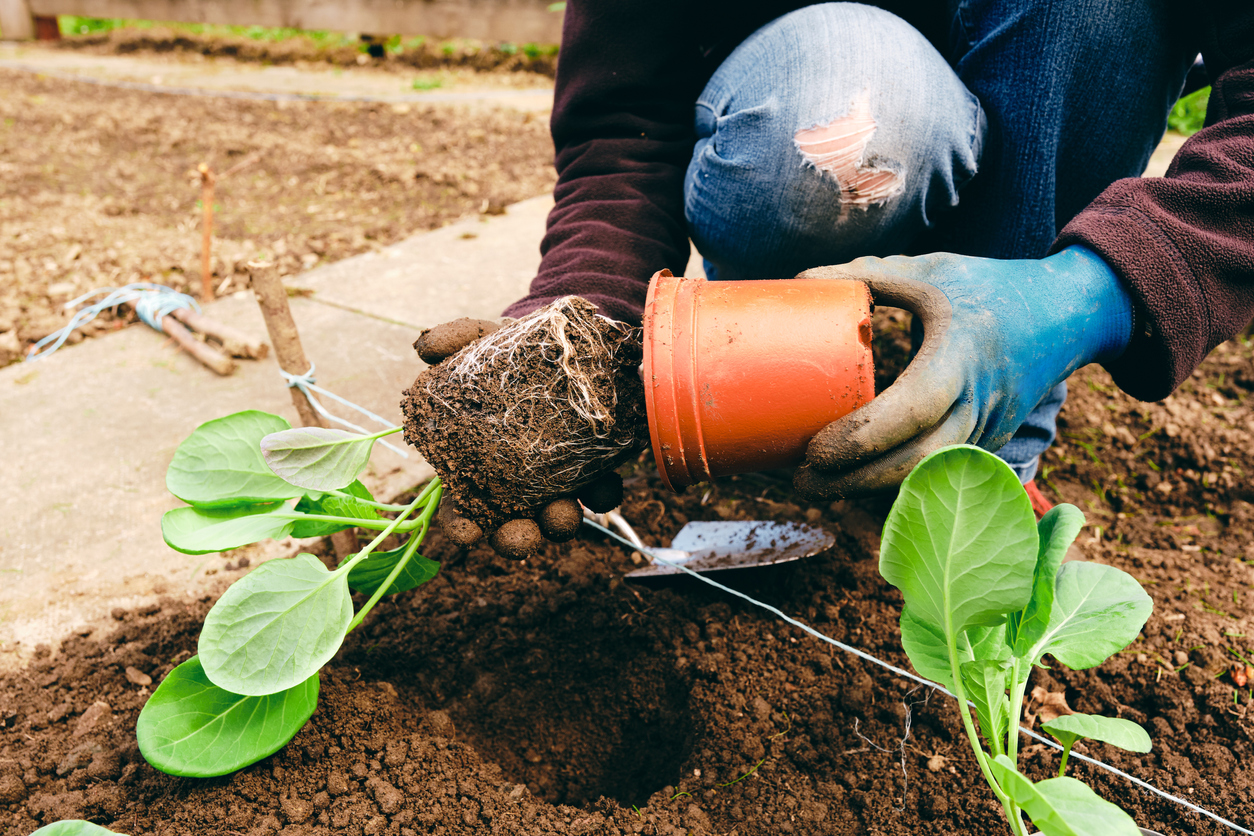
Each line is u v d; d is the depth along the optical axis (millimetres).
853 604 1489
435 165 3963
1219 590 1534
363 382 2170
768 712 1319
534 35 5527
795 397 945
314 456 1120
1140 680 1344
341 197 3684
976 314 964
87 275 2877
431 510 1209
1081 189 1454
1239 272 1002
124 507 1781
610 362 1035
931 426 921
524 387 998
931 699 1291
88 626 1489
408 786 1170
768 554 1536
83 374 2275
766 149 1337
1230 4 1125
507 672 1475
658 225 1354
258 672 1047
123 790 1166
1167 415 2021
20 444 1981
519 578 1592
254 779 1142
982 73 1377
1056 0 1247
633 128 1441
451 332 1091
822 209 1353
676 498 1783
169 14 6723
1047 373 1005
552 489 1035
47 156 4238
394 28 5887
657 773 1384
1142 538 1698
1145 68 1291
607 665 1488
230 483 1191
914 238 1521
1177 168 1089
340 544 1508
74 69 6148
